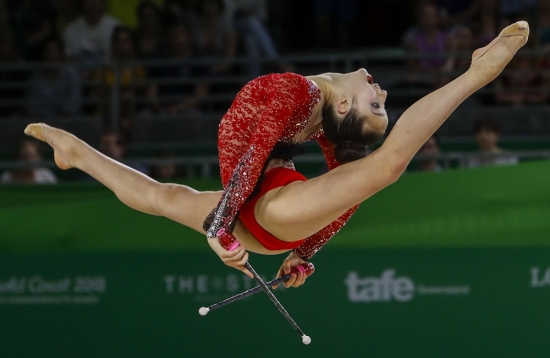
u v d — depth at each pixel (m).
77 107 18.52
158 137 17.42
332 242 12.55
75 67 17.50
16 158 16.25
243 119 7.37
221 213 6.96
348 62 16.89
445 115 6.73
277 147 7.61
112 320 12.80
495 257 12.21
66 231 12.98
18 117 18.03
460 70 17.97
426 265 12.34
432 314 12.30
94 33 19.09
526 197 12.16
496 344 12.14
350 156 7.57
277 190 7.38
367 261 12.47
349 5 21.27
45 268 12.94
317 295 12.52
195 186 13.11
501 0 18.58
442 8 19.30
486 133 15.05
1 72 19.91
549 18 18.05
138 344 12.73
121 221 12.94
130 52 18.44
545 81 17.69
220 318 12.66
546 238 12.12
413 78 17.69
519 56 17.12
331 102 7.56
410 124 6.74
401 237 12.42
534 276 12.10
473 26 18.81
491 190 12.26
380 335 12.37
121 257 12.87
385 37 21.27
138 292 12.81
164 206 7.97
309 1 21.62
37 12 20.06
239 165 7.01
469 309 12.23
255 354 12.55
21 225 13.02
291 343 12.49
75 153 8.53
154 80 17.53
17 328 12.90
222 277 12.71
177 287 12.77
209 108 18.61
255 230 7.46
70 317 12.87
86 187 13.76
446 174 12.38
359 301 12.45
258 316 12.59
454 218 12.32
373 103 7.52
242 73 18.47
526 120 16.91
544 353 12.03
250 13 18.94
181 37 18.42
